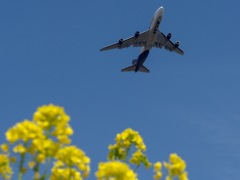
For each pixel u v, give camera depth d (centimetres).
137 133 1091
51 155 619
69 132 634
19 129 610
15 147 600
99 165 694
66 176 686
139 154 1064
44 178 604
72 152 689
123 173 672
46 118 638
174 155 766
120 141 1082
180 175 753
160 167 765
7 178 639
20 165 603
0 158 620
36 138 611
